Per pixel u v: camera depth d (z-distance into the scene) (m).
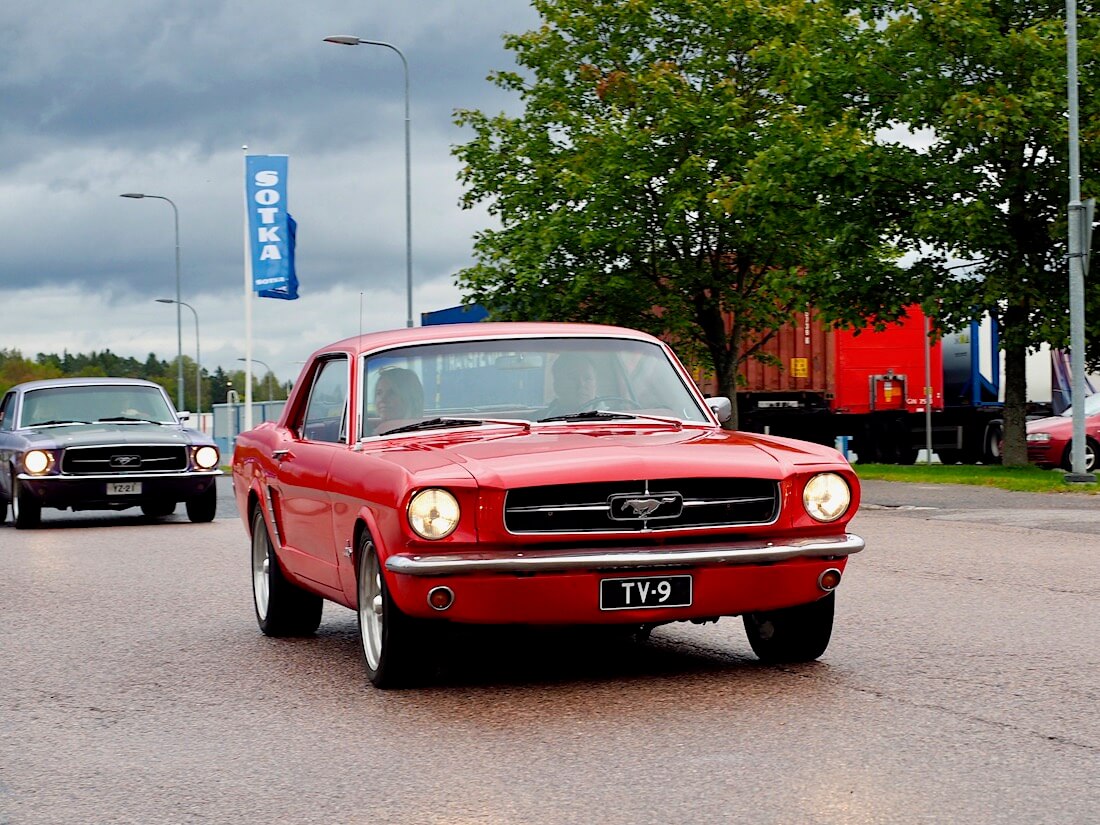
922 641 8.25
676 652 8.18
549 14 39.31
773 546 6.90
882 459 37.53
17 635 9.69
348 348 8.41
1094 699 6.52
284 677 7.84
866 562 12.46
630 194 37.09
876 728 6.02
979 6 27.48
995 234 28.02
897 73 29.33
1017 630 8.59
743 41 37.47
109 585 12.48
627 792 5.14
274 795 5.31
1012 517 16.80
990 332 35.91
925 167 28.94
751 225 34.88
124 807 5.22
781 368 38.88
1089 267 28.08
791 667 7.53
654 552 6.73
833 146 28.73
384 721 6.53
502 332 8.34
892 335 37.19
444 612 6.65
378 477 7.02
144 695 7.44
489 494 6.68
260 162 40.59
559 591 6.66
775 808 4.85
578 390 8.12
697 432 7.74
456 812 4.97
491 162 39.97
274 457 9.05
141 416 20.77
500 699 6.93
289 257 40.88
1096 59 27.33
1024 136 27.38
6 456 19.92
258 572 9.72
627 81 37.00
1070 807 4.77
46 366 175.75
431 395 8.01
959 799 4.90
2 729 6.69
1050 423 29.92
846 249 29.78
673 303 37.59
